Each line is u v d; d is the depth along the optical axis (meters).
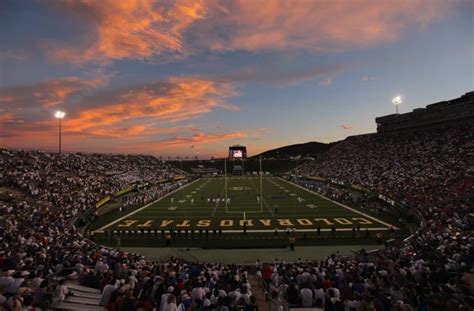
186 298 8.97
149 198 49.47
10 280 10.09
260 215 36.81
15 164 48.28
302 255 22.64
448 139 56.56
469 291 9.17
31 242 19.05
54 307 9.68
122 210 40.84
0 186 38.59
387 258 16.34
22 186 39.84
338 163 80.19
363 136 89.88
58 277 12.65
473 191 33.91
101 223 33.78
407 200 36.84
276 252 23.50
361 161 71.44
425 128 67.69
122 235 28.62
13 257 14.63
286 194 55.22
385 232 28.55
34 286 10.38
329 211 38.62
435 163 50.31
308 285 11.07
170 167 107.06
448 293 8.43
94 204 40.12
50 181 45.09
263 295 13.56
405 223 31.44
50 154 60.16
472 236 19.23
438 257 15.16
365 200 44.66
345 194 49.31
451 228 22.22
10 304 8.05
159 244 25.91
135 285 11.20
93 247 21.44
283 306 9.61
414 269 12.70
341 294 10.18
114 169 70.44
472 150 48.00
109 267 14.22
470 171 41.34
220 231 28.31
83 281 12.25
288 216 36.00
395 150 66.44
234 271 14.46
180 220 34.69
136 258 18.28
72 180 49.25
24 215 29.61
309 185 65.88
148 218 35.91
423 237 21.83
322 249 24.08
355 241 26.05
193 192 60.31
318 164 91.25
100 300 10.12
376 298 7.83
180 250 24.20
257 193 57.28
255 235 28.12
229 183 78.81
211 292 10.45
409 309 7.21
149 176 79.06
